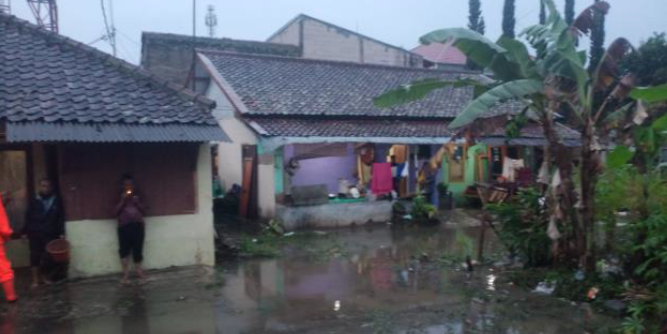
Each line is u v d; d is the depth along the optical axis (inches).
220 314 254.1
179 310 259.6
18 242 327.6
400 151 572.1
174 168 335.6
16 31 371.6
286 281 313.6
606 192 288.4
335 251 398.9
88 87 333.1
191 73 644.7
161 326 237.8
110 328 235.1
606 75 269.1
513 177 606.5
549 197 303.9
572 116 290.5
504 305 265.6
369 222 519.2
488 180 599.2
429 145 590.2
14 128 277.7
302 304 269.4
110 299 275.7
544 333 228.2
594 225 289.0
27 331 231.1
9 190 324.2
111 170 319.3
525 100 301.0
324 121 536.7
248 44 920.9
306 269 343.9
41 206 297.6
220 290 293.7
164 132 310.8
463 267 343.9
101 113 309.6
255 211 546.9
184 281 310.2
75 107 309.1
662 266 251.4
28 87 316.5
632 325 221.9
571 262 308.3
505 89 268.1
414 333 228.8
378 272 335.6
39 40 368.8
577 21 276.2
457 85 309.1
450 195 610.9
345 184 535.5
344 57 1035.3
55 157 325.7
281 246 417.4
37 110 295.9
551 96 267.7
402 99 308.2
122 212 307.0
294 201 491.8
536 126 674.2
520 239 327.6
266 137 465.4
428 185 593.3
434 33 292.7
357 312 256.5
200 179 342.6
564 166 289.9
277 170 503.8
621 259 285.6
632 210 278.1
